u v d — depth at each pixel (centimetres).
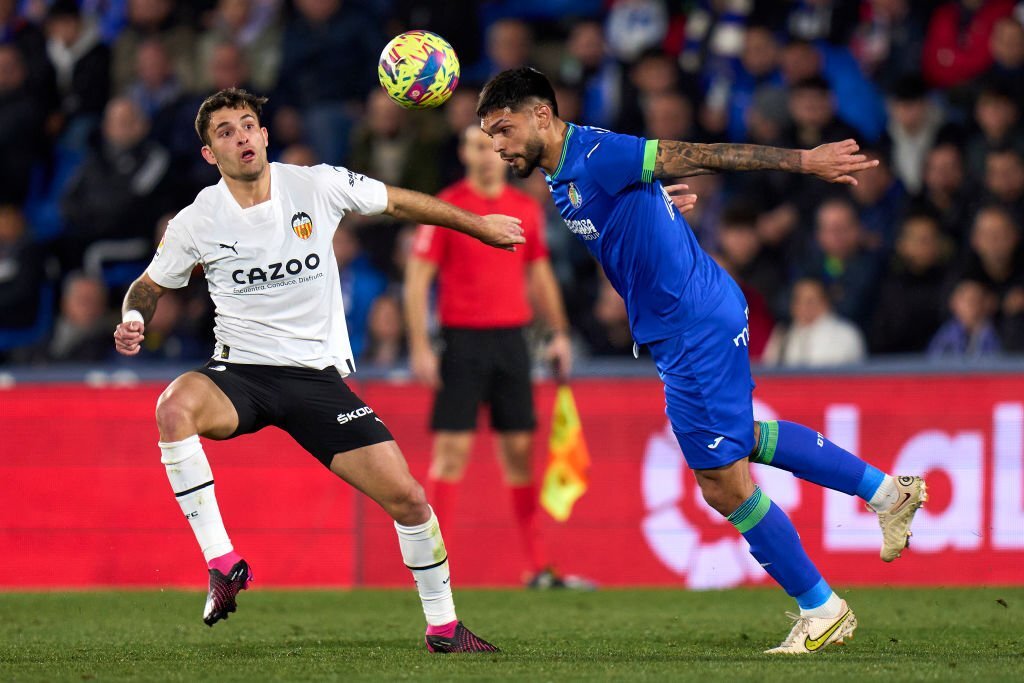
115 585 2989
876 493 1819
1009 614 2395
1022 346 3431
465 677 1574
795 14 4216
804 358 3434
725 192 3838
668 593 2808
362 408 1792
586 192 1756
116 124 4056
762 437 1827
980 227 3506
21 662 1786
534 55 4416
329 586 2964
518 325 2833
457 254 2794
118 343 1758
